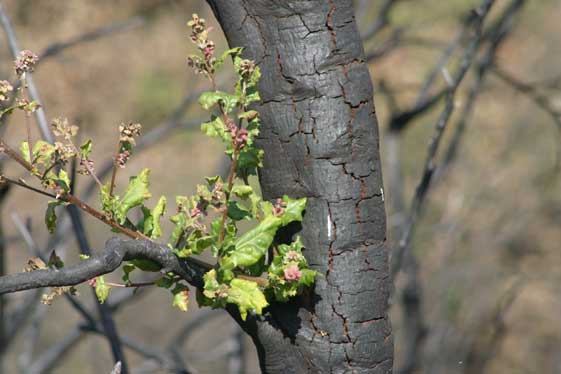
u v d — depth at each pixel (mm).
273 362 2871
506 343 11305
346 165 2734
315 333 2826
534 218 10250
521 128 11195
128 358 11039
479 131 11406
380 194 2787
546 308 11672
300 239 2801
